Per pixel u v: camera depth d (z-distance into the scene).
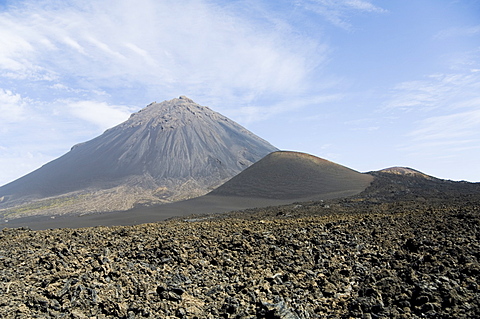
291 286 13.58
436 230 19.55
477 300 11.07
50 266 14.94
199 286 13.74
